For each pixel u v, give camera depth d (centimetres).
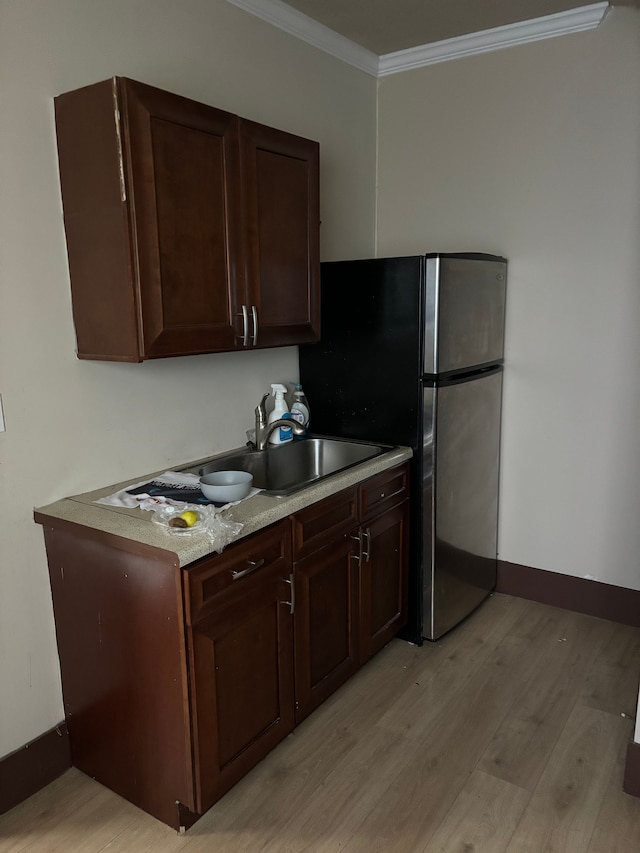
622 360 265
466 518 272
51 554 184
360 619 231
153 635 163
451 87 290
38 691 189
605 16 248
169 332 177
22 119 168
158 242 171
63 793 188
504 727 214
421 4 246
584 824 174
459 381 252
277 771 195
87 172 169
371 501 229
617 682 238
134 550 159
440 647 264
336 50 279
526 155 275
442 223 303
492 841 169
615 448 272
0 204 166
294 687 200
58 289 182
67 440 189
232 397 247
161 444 220
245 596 174
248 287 202
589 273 267
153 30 199
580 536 287
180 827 172
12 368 173
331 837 171
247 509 181
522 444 295
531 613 292
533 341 285
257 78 241
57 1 172
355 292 254
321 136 278
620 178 255
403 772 194
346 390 265
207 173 183
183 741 163
